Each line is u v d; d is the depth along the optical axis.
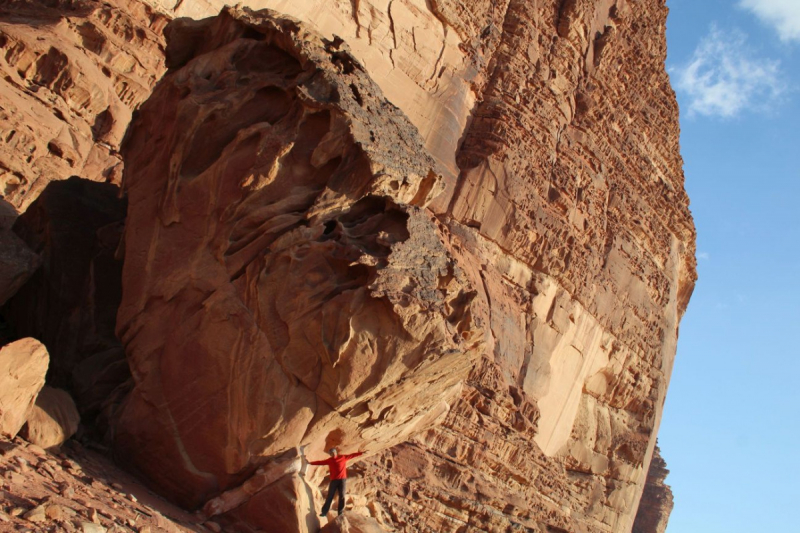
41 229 11.98
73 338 11.23
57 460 8.48
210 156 10.58
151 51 23.48
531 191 26.73
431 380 9.88
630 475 30.44
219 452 9.66
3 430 8.15
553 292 26.92
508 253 25.80
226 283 9.95
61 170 18.53
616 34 33.69
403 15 25.95
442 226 23.81
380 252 9.75
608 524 29.00
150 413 10.00
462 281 9.96
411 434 11.10
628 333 31.64
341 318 9.30
